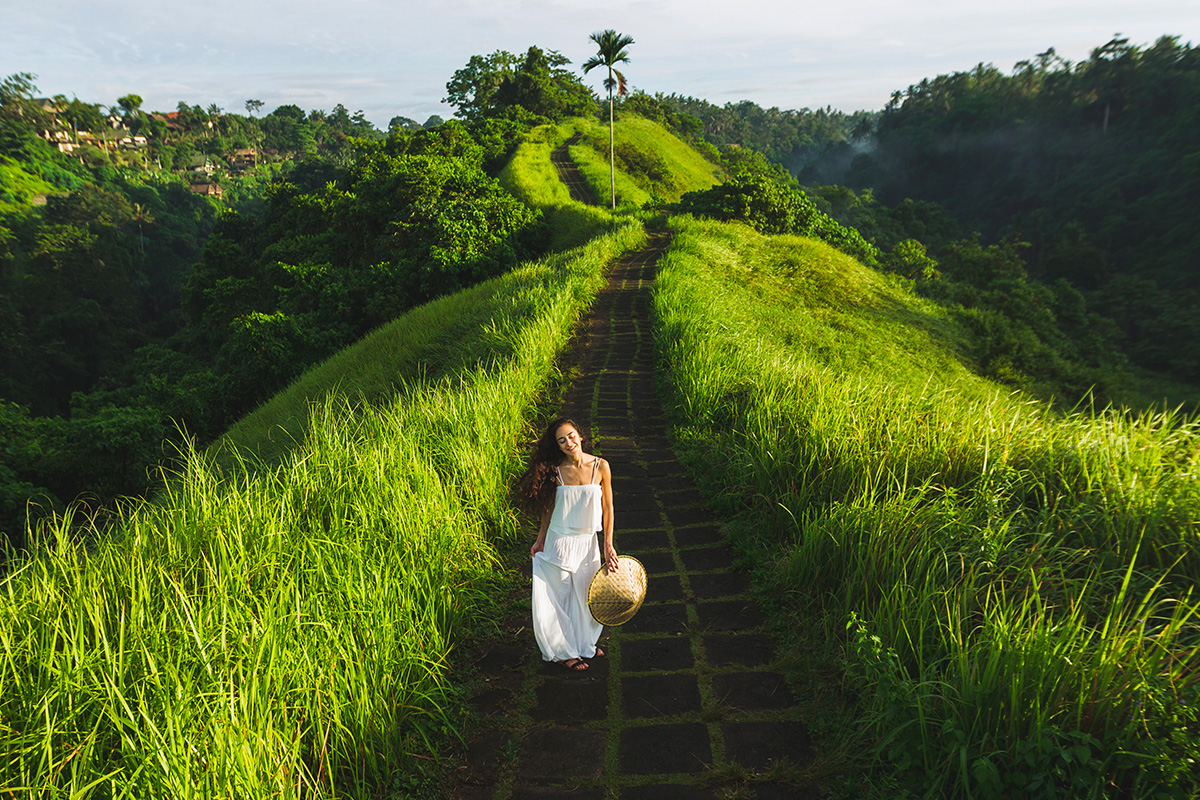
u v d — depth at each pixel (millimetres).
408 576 3688
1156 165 86562
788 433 5684
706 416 7418
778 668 3416
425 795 2678
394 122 186625
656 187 64250
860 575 3695
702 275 17062
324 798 2506
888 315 20469
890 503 4117
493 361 9367
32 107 127812
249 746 2324
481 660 3658
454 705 3242
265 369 21594
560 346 11602
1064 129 114500
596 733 3025
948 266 48281
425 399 7125
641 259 23000
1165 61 108812
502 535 5066
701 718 3084
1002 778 2416
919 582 3496
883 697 2705
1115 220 81312
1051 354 25453
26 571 3207
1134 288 57469
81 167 118938
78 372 51344
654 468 6590
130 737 2291
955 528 3809
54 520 3482
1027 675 2582
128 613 2959
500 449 6133
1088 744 2381
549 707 3230
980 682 2590
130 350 58031
